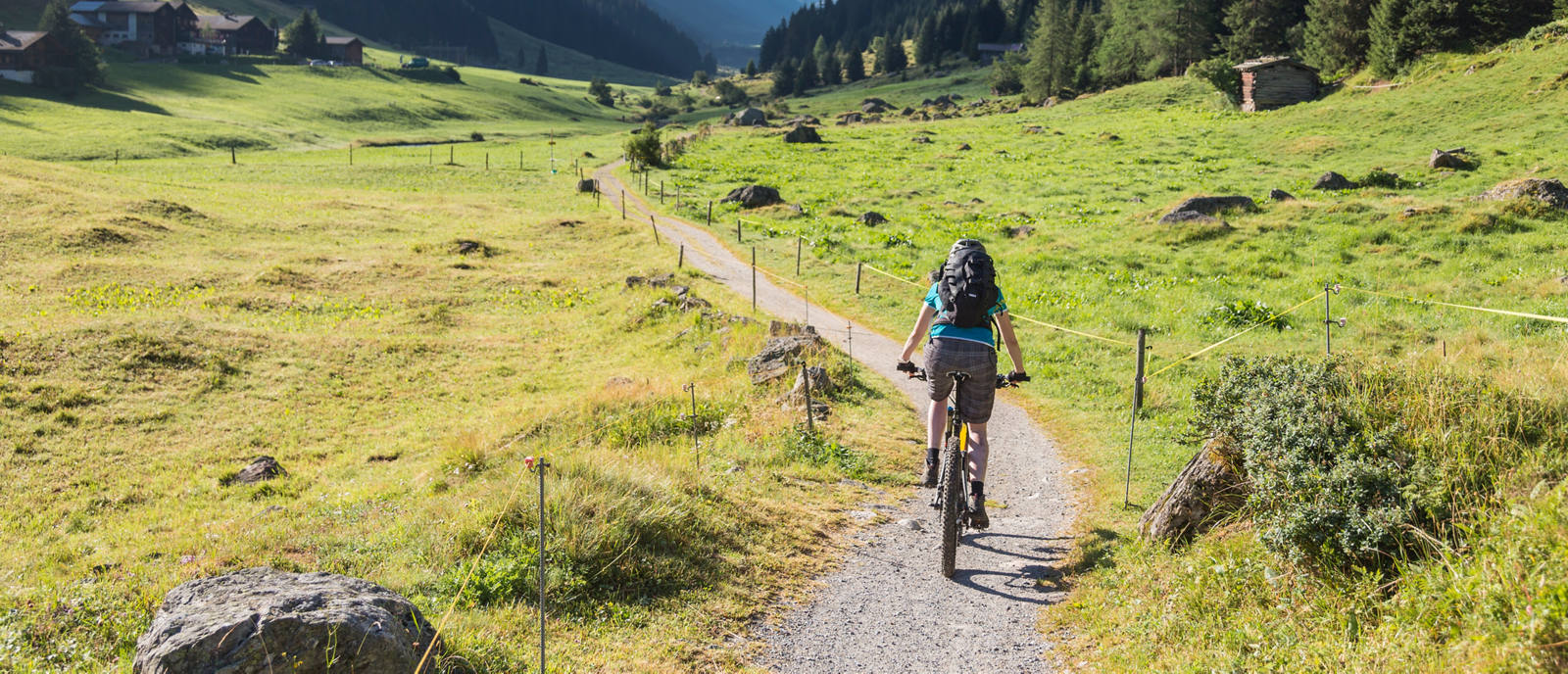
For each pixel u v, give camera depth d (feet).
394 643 14.57
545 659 17.01
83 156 271.08
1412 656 12.62
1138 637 17.39
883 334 75.25
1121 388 49.67
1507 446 16.53
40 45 409.90
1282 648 14.79
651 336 84.17
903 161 231.30
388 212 161.89
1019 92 497.87
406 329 92.02
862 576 22.67
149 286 100.22
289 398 70.18
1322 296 70.59
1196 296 75.87
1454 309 64.69
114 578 25.49
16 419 61.11
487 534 23.22
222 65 568.82
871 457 36.32
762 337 68.13
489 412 65.57
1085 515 27.81
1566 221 86.89
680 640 18.61
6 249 109.40
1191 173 166.09
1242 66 265.54
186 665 13.33
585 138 388.98
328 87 538.47
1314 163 165.99
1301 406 18.95
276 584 15.81
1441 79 217.77
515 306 102.53
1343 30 274.57
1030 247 102.78
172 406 66.74
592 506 23.49
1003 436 41.75
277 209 156.46
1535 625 10.75
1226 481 20.89
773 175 213.05
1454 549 14.60
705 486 27.81
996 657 18.04
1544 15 234.58
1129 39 394.93
